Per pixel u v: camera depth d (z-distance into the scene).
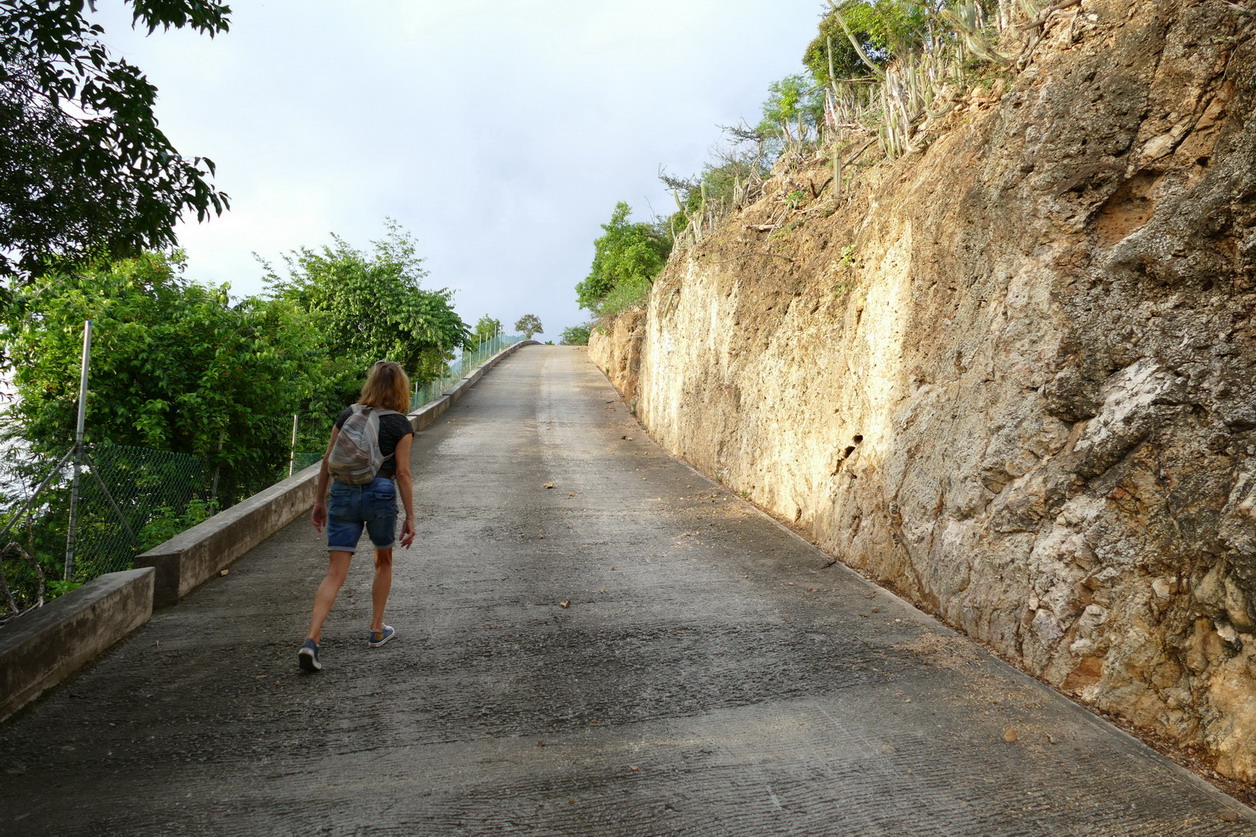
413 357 22.73
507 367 35.62
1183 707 3.58
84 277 10.87
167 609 5.53
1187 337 4.01
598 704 4.05
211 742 3.57
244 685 4.22
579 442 16.34
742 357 11.52
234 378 12.34
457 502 9.75
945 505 5.61
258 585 6.14
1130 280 4.41
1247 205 3.79
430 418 18.28
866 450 7.18
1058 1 6.02
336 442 4.42
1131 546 3.99
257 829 2.90
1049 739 3.64
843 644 4.93
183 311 12.11
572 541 7.80
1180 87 4.48
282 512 8.10
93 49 4.42
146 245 5.20
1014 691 4.19
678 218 30.23
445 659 4.65
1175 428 3.92
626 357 27.03
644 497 10.37
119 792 3.13
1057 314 4.82
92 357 10.66
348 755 3.48
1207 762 3.39
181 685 4.21
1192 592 3.59
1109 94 4.85
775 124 18.50
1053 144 5.13
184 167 4.90
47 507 7.16
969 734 3.71
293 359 13.86
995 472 5.08
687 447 14.30
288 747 3.54
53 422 10.73
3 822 2.91
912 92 8.79
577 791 3.20
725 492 10.84
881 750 3.56
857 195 9.45
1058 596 4.33
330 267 21.89
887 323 7.05
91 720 3.77
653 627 5.25
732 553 7.37
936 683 4.31
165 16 4.60
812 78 20.16
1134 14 5.00
